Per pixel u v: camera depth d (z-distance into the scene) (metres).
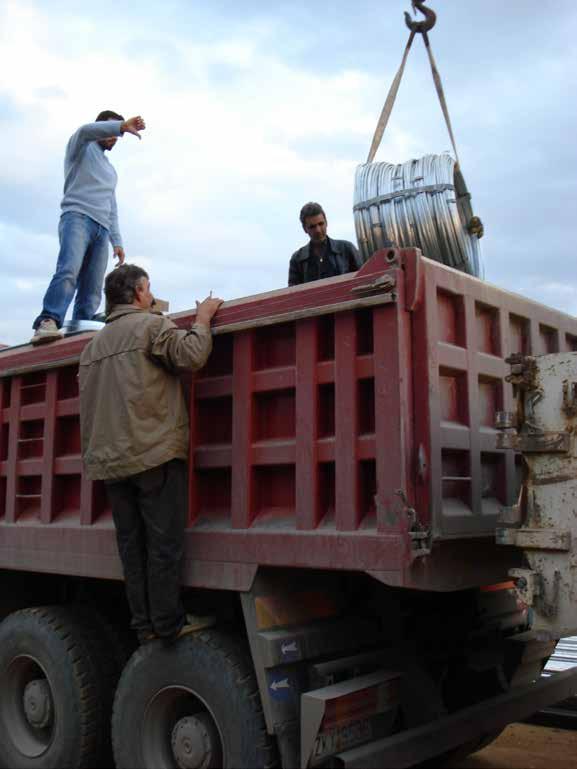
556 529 3.15
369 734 3.60
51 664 4.59
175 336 3.85
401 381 3.31
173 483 3.92
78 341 4.80
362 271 3.51
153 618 3.88
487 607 4.76
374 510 3.41
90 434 4.09
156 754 3.96
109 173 6.38
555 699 4.62
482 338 3.98
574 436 3.14
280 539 3.59
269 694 3.49
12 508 5.11
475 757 5.28
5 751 4.81
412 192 4.63
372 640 4.01
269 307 3.78
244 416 3.83
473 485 3.65
